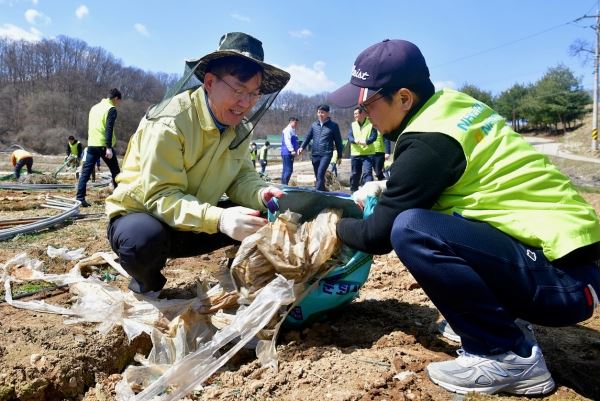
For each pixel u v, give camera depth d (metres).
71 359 2.25
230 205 3.13
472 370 1.96
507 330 1.96
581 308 1.95
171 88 2.51
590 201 8.44
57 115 77.12
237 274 2.40
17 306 2.88
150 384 2.15
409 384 2.01
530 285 1.92
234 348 2.13
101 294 2.89
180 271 3.69
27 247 4.37
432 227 1.93
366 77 2.15
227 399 2.01
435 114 2.03
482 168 1.98
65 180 15.59
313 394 1.96
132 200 2.65
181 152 2.56
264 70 2.65
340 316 2.78
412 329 2.55
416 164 1.96
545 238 1.90
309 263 2.31
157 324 2.52
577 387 2.12
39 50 86.06
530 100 64.56
